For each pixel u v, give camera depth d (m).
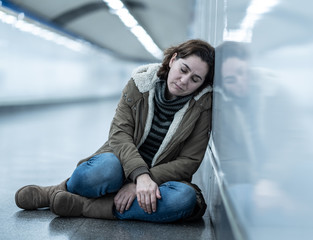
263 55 0.91
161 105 2.20
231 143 1.43
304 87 0.65
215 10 2.35
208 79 2.24
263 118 0.91
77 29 18.78
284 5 0.76
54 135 7.22
